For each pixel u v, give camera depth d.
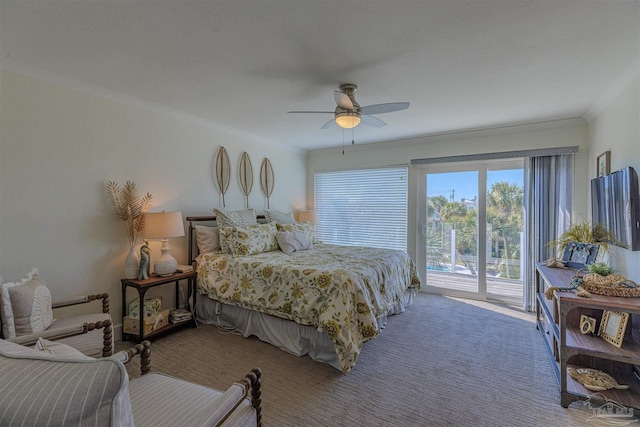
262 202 4.62
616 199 2.38
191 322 3.17
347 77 2.38
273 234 3.75
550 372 2.28
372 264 2.96
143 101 2.96
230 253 3.31
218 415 0.99
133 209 2.92
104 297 2.36
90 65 2.20
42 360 0.71
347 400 1.95
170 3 1.51
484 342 2.81
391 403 1.92
